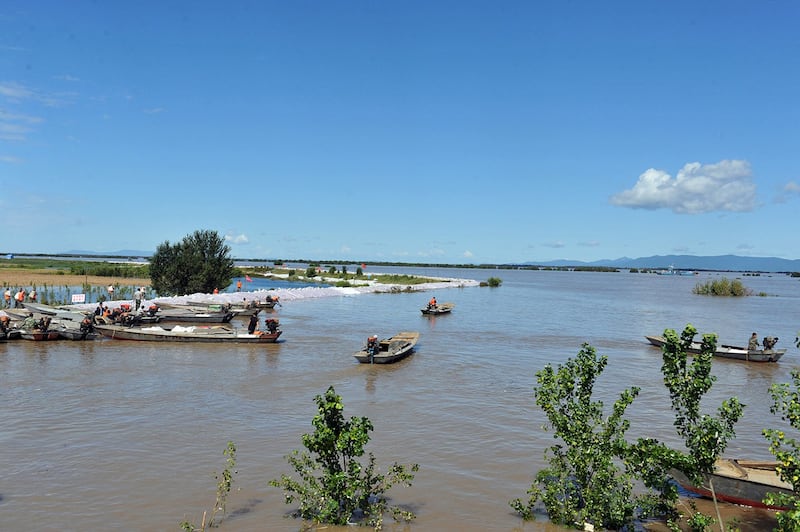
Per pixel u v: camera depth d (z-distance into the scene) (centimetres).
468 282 12556
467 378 2666
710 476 1331
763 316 6694
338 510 1192
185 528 1131
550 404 1266
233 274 7125
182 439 1681
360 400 2216
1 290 6309
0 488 1317
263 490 1339
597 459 1189
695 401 1165
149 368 2716
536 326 5009
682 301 9312
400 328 4612
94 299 5984
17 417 1862
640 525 1231
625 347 3850
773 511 1312
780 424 2044
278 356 3131
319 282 11019
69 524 1151
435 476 1455
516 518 1229
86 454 1540
